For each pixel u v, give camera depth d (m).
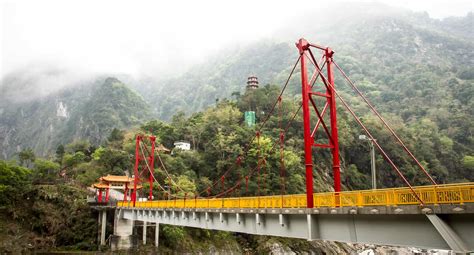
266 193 85.19
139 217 59.66
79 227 68.88
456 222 16.41
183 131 125.25
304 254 74.31
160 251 67.81
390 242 19.27
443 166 123.75
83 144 136.12
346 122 127.12
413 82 186.75
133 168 98.00
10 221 66.19
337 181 27.09
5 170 74.31
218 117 124.56
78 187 81.44
